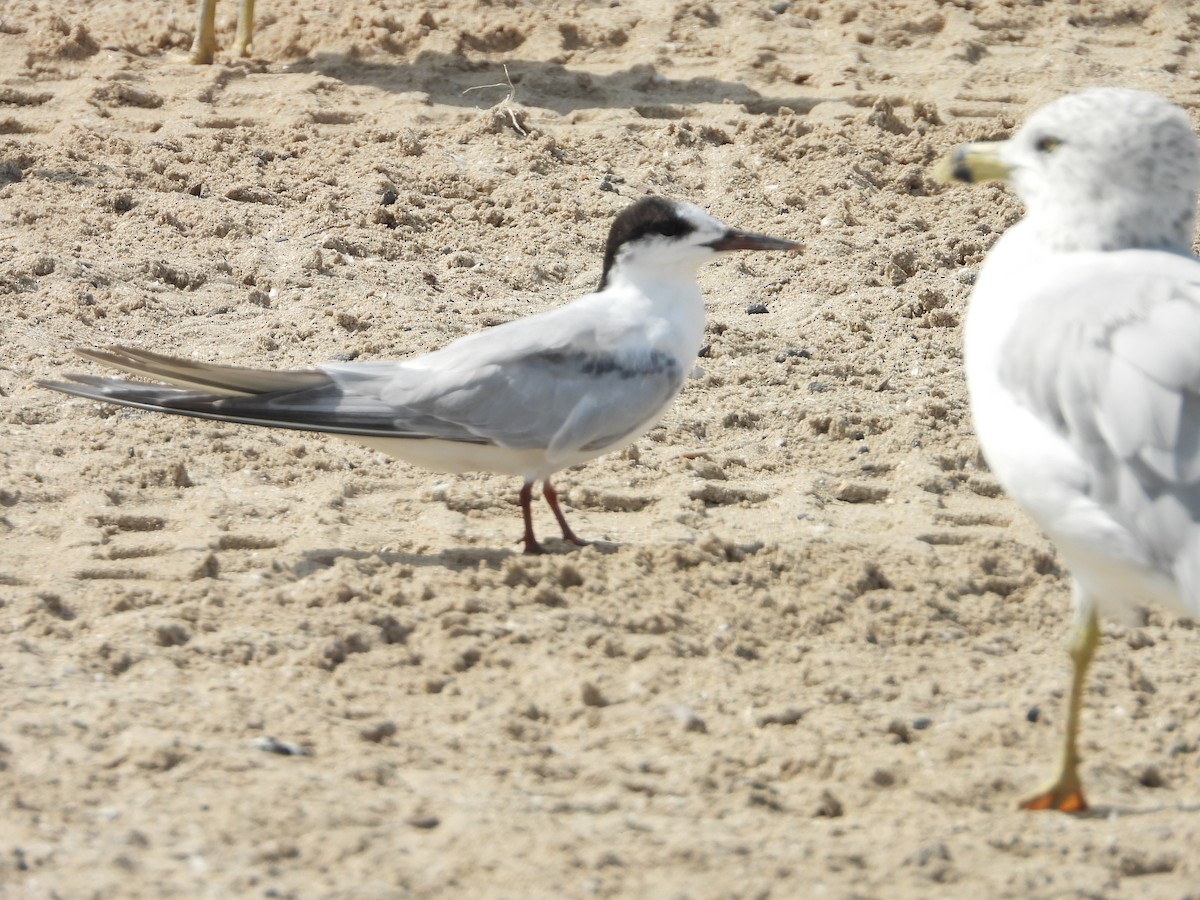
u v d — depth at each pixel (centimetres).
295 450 1302
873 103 2309
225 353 1488
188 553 1108
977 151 874
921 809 828
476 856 746
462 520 1198
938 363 1543
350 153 2030
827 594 1077
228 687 929
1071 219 829
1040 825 812
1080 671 824
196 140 2041
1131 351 758
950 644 1035
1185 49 2567
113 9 2547
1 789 790
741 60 2433
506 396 1109
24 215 1780
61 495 1193
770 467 1321
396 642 1002
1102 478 760
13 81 2244
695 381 1482
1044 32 2619
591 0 2628
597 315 1154
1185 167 819
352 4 2550
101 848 738
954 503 1255
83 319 1550
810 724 920
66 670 931
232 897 701
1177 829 802
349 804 792
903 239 1873
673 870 746
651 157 2100
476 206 1923
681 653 1000
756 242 1171
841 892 728
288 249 1762
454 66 2372
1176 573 738
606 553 1130
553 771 852
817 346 1580
